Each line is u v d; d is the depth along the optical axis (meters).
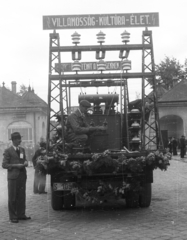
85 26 9.63
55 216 9.09
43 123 44.34
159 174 19.23
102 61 9.72
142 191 9.67
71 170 8.41
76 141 9.17
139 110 10.11
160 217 8.62
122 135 9.83
